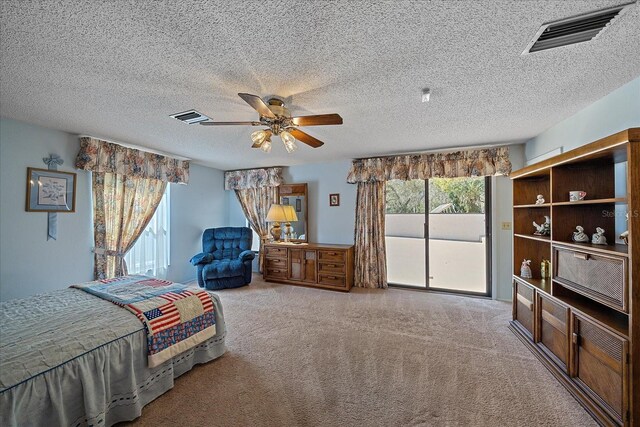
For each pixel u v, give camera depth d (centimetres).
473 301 373
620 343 149
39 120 271
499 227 377
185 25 133
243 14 125
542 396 181
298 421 162
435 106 234
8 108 240
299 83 192
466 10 123
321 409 171
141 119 266
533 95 214
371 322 304
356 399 180
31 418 129
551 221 218
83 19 128
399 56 160
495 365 217
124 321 176
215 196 553
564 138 268
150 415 169
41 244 294
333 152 408
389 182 467
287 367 218
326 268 437
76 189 324
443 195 429
